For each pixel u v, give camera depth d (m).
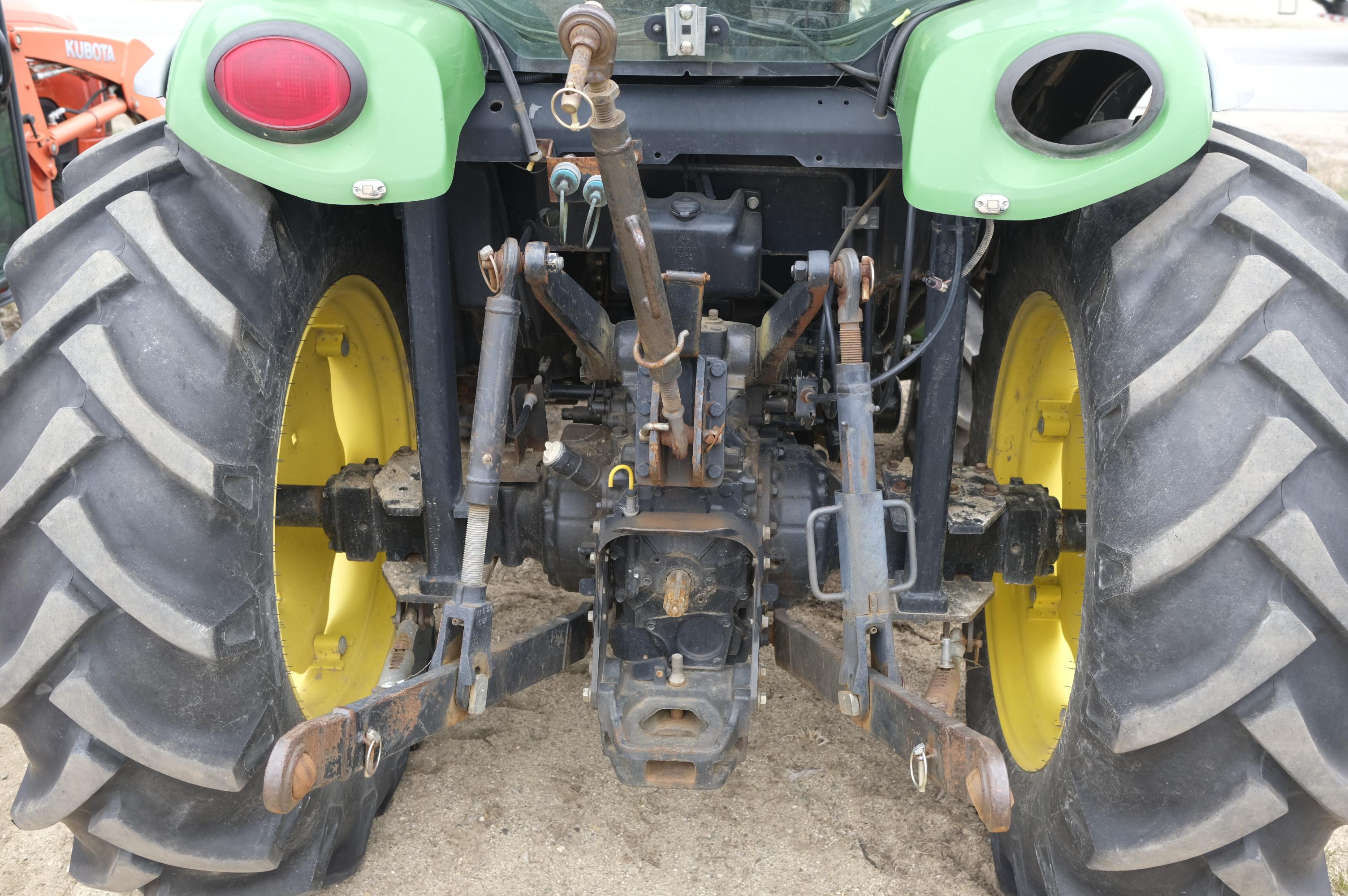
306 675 2.75
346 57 1.78
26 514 1.80
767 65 2.09
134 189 1.94
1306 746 1.69
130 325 1.83
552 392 2.99
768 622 2.54
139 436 1.76
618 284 2.60
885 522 2.28
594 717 3.08
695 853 2.60
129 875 2.09
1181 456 1.73
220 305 1.83
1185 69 1.78
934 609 2.39
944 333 2.24
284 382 2.04
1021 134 1.80
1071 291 2.10
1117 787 1.88
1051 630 2.75
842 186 2.44
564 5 2.05
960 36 1.83
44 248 1.93
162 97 2.06
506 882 2.50
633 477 2.22
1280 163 1.95
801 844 2.63
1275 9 16.19
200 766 1.86
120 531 1.79
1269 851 1.87
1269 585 1.69
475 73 2.04
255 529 1.92
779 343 2.20
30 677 1.81
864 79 2.10
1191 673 1.72
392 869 2.53
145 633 1.82
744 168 2.42
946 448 2.30
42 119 5.25
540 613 3.58
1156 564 1.69
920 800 2.78
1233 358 1.75
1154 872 1.96
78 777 1.88
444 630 2.00
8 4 5.64
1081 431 2.62
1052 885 2.11
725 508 2.23
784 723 3.06
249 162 1.84
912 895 2.48
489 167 2.47
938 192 1.83
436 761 2.89
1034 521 2.45
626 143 1.51
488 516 1.97
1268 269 1.75
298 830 2.12
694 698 2.22
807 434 3.09
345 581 2.91
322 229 2.21
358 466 2.64
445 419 2.38
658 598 2.25
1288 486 1.69
